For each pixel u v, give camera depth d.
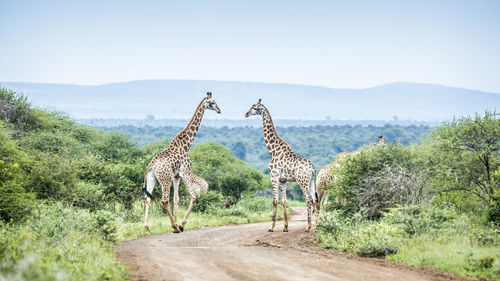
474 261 8.83
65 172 19.84
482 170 16.14
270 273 8.56
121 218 21.00
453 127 16.05
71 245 10.08
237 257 10.50
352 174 16.45
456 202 15.35
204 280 7.98
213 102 19.28
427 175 15.50
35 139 26.27
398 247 10.75
